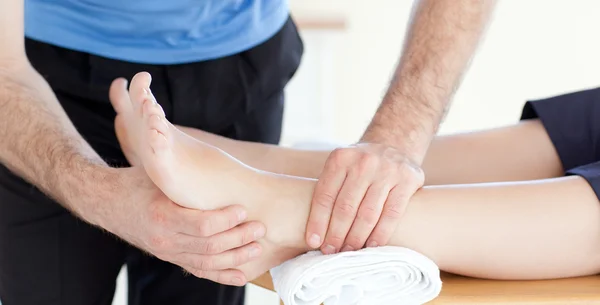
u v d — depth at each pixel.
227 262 0.89
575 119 1.18
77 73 1.23
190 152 0.90
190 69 1.27
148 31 1.23
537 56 3.15
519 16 3.13
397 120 1.02
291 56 1.38
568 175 1.02
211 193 0.89
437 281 0.86
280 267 0.94
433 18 1.08
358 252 0.86
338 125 3.29
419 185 0.95
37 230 1.21
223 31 1.27
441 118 1.05
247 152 1.17
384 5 3.17
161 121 0.83
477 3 1.07
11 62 1.09
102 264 1.26
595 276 0.98
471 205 0.95
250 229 0.89
